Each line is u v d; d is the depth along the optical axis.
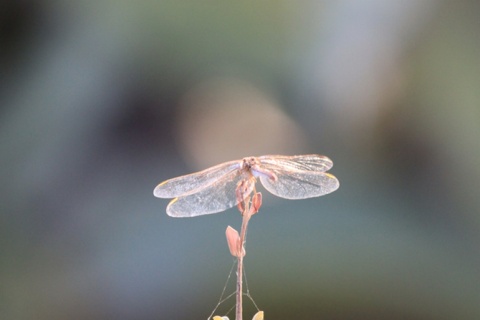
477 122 1.19
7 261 1.11
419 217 1.11
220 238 1.08
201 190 0.61
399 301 1.00
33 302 1.07
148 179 1.22
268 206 1.12
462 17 1.21
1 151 1.22
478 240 1.08
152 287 1.04
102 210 1.18
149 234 1.12
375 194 1.15
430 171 1.19
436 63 1.23
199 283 1.03
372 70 1.26
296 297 1.01
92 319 1.04
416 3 1.23
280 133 1.26
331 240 1.04
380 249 1.03
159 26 1.25
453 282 1.01
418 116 1.22
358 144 1.24
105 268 1.08
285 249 1.03
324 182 0.62
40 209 1.19
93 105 1.26
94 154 1.25
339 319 1.00
